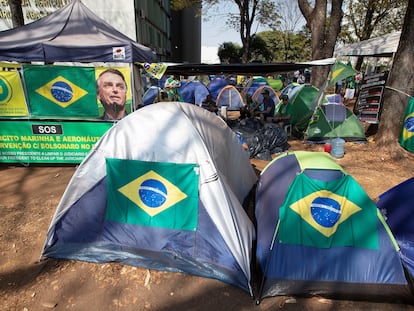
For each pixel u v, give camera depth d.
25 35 5.52
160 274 3.00
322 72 11.62
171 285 2.86
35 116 5.58
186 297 2.72
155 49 23.11
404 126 6.82
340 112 7.72
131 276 2.96
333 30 11.61
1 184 5.07
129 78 5.54
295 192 2.81
